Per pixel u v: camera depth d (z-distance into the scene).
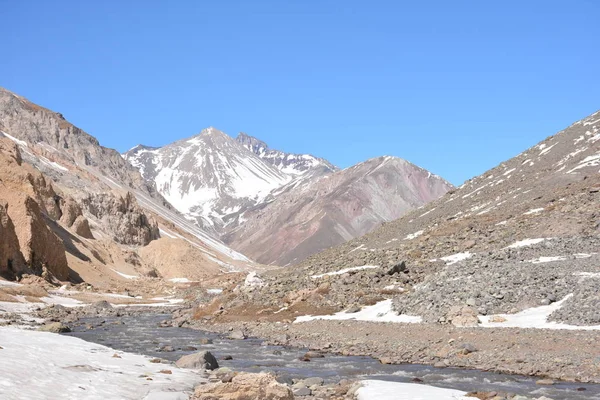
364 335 34.56
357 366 27.23
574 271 35.59
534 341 27.34
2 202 82.62
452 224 70.81
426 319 34.91
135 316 60.22
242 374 18.20
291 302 48.34
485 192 86.44
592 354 24.70
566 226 51.84
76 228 123.06
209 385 18.12
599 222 49.53
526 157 95.44
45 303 62.91
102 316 58.62
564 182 72.62
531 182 80.06
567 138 92.88
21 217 82.56
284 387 17.72
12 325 42.06
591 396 19.78
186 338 39.75
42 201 114.50
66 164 192.12
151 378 20.69
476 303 34.56
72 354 23.83
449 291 37.41
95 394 17.00
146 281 115.00
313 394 20.25
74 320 52.75
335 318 40.66
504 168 95.50
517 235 54.28
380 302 42.25
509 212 68.00
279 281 57.88
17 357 20.66
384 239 82.00
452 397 18.12
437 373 24.73
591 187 64.50
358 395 18.98
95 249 118.94
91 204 157.38
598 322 28.50
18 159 119.69
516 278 36.16
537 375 23.61
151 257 149.38
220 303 53.97
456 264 44.41
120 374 20.80
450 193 97.00
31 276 76.19
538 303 32.81
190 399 17.55
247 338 39.16
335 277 52.34
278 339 36.62
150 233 172.75
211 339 38.94
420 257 55.50
